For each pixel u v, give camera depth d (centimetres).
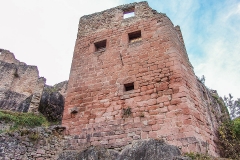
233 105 1889
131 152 671
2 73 2269
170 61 880
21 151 719
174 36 982
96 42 1100
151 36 992
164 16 1034
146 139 717
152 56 926
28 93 2297
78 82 995
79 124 873
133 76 907
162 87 827
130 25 1079
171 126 732
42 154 763
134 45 998
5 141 702
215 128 991
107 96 902
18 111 1772
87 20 1219
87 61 1048
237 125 1017
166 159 606
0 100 1873
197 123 765
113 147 765
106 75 963
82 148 802
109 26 1130
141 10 1113
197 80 1075
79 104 928
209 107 1067
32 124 1491
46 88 2256
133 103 838
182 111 746
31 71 2452
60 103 1914
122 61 972
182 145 679
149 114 789
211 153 762
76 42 1153
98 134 817
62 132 870
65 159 735
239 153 884
